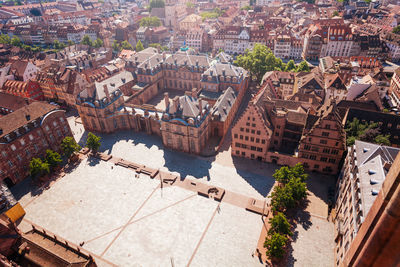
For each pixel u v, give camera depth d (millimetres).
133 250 70438
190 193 87312
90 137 103812
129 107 126062
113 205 84062
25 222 79625
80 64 184000
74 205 84750
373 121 94812
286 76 142500
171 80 157375
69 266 57812
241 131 96438
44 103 106938
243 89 144875
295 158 93688
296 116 98125
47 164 93875
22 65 168625
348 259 26484
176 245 71312
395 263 19453
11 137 91875
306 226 74250
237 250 69438
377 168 60156
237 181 91500
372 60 156750
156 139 116875
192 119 97875
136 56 160500
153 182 92562
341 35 194375
